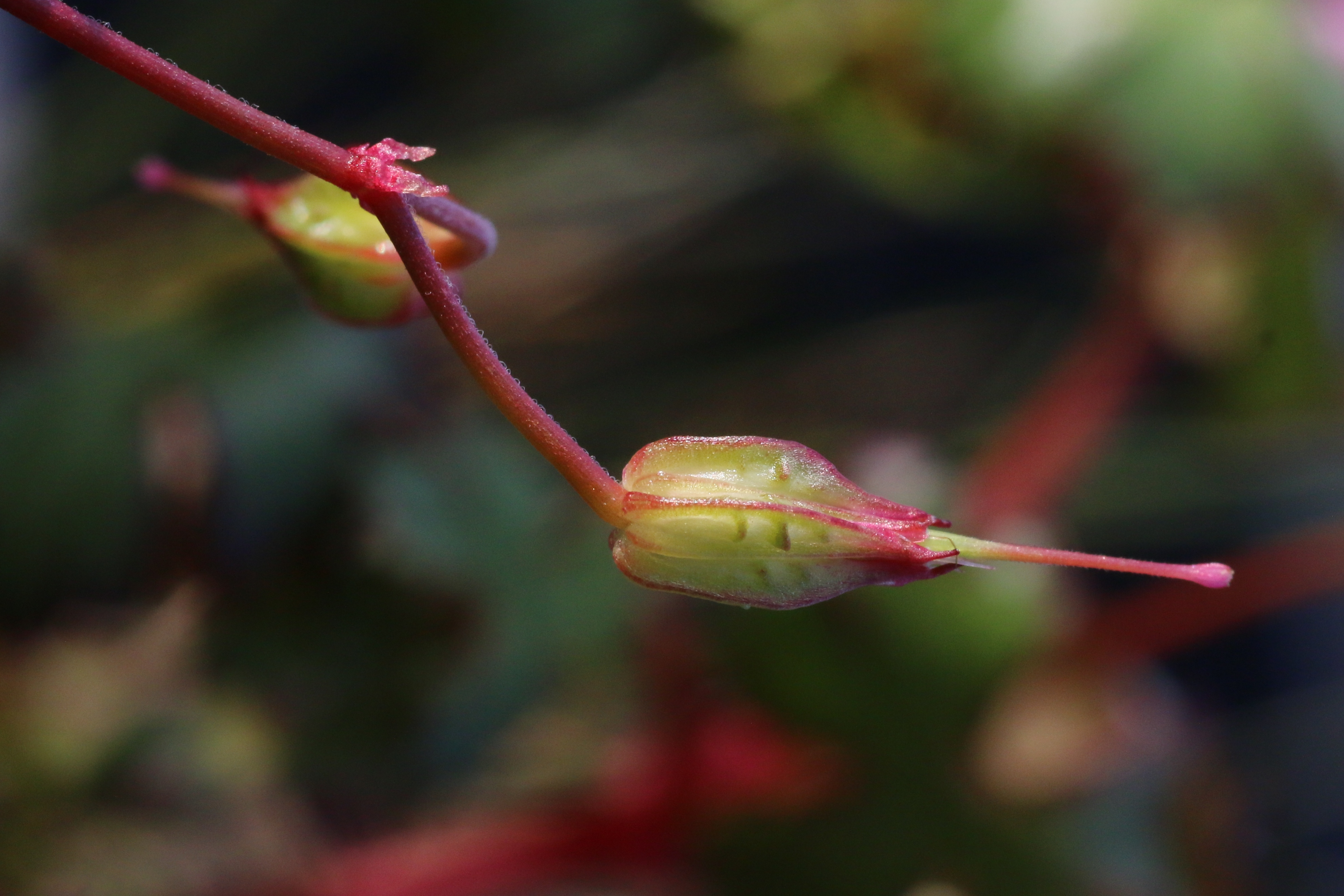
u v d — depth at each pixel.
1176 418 0.25
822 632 0.17
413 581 0.17
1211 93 0.18
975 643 0.17
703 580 0.10
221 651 0.17
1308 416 0.21
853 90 0.21
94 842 0.17
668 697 0.18
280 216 0.10
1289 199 0.19
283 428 0.17
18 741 0.17
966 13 0.19
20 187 0.26
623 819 0.18
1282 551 0.19
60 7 0.10
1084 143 0.19
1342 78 0.19
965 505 0.18
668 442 0.10
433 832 0.18
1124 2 0.19
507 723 0.17
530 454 0.19
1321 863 0.26
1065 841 0.18
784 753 0.18
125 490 0.17
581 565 0.18
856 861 0.18
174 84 0.10
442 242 0.10
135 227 0.24
